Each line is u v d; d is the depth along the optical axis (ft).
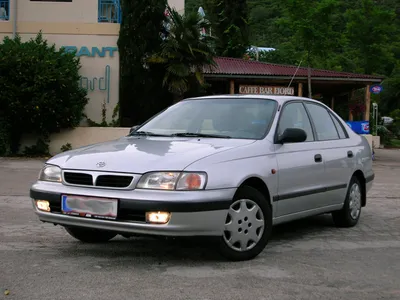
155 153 15.89
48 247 18.10
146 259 16.55
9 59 58.44
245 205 16.24
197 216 14.62
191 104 20.74
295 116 20.18
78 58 64.75
